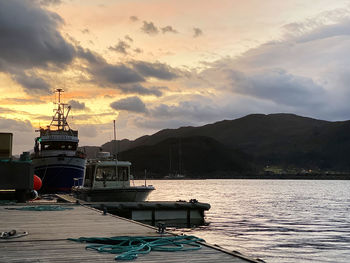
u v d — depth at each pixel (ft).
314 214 128.47
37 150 172.14
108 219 44.96
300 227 92.79
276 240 72.08
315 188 461.37
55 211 55.98
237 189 422.82
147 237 29.58
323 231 85.81
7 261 22.52
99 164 109.40
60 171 160.76
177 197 241.96
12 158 83.71
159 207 90.07
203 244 27.32
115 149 119.03
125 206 86.74
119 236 30.68
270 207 159.84
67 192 162.71
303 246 65.87
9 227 37.70
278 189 421.59
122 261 22.40
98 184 109.29
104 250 25.05
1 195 75.56
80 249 26.11
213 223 97.66
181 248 25.48
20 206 64.85
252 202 193.67
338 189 422.41
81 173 166.20
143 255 24.00
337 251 61.57
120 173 111.86
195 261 22.41
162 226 32.68
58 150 167.94
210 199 222.28
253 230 85.71
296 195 280.10
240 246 65.36
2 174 74.69
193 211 94.27
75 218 46.09
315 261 54.03
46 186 161.48
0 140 82.79
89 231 34.71
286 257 56.59
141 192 106.52
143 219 89.51
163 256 23.71
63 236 31.68
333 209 150.92
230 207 158.20
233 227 90.22
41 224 40.09
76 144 174.40
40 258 23.30
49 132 174.70
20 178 75.77
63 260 22.76
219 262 22.20
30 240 29.71
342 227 93.45
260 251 61.16
